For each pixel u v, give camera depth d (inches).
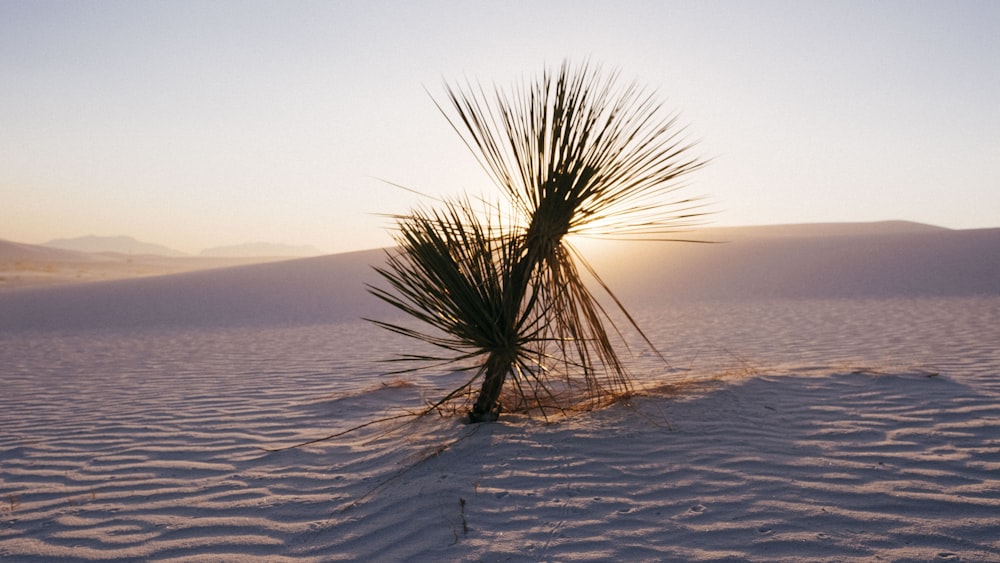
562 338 188.7
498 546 121.3
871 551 113.6
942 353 306.7
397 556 120.8
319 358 391.2
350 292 995.3
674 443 172.6
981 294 668.7
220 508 149.1
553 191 175.0
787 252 1233.4
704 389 221.8
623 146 170.2
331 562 120.5
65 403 273.4
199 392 287.6
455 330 186.5
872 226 3767.2
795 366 278.5
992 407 195.0
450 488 148.3
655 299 798.5
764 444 169.5
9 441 212.5
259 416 235.8
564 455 166.2
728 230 3065.9
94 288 1192.8
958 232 1402.6
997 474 144.2
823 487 140.9
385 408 239.8
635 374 283.3
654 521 128.9
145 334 599.8
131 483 167.9
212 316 778.2
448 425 200.1
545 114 175.2
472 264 184.9
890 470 148.8
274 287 1087.6
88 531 139.3
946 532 119.0
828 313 548.7
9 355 465.1
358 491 153.9
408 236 183.9
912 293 717.3
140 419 236.8
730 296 799.1
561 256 185.3
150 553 127.9
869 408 198.7
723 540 119.9
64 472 178.7
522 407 217.0
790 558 112.5
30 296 1112.2
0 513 151.9
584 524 128.8
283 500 152.2
